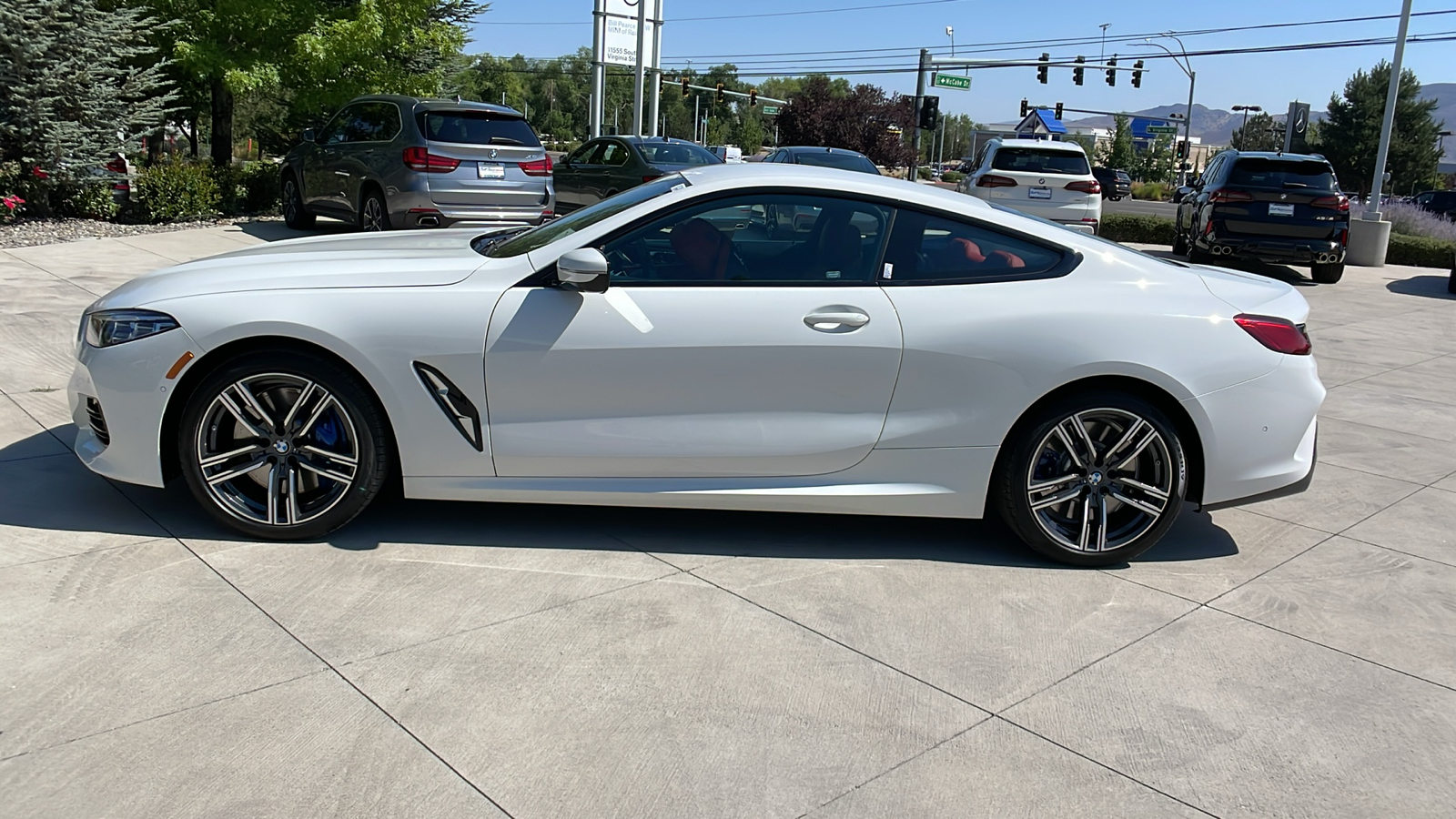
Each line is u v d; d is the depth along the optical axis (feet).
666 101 359.46
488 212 38.11
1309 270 54.49
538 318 12.36
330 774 8.43
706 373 12.53
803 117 186.29
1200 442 13.10
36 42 41.55
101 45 44.04
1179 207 57.11
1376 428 21.65
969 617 11.86
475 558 12.68
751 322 12.46
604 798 8.33
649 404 12.62
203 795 8.07
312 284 12.43
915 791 8.66
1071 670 10.80
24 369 20.29
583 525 13.92
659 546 13.38
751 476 12.98
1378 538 15.06
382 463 12.77
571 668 10.26
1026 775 8.95
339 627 10.79
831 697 10.02
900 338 12.60
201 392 12.25
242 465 12.60
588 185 50.26
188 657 10.05
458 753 8.79
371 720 9.20
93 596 11.14
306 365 12.32
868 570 13.02
